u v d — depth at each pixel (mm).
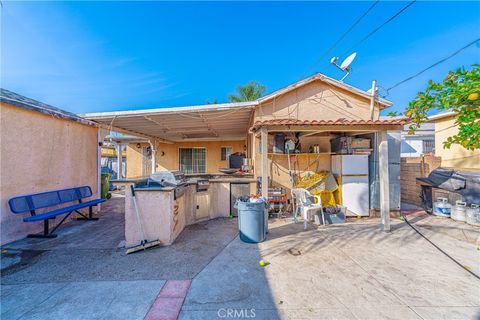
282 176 6629
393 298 2400
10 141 4199
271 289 2572
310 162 6762
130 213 3932
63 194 5277
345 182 6051
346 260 3361
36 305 2279
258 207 4109
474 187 5062
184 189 4984
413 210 6785
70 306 2264
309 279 2797
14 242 4172
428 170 7207
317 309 2217
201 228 5059
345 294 2475
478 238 4316
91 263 3268
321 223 5352
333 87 6410
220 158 12750
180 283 2701
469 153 6727
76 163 5988
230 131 9961
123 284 2684
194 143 13016
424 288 2598
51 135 5164
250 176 7090
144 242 3807
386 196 4789
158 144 12984
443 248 3840
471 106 3240
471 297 2420
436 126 7867
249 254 3590
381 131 4824
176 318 2084
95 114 6223
